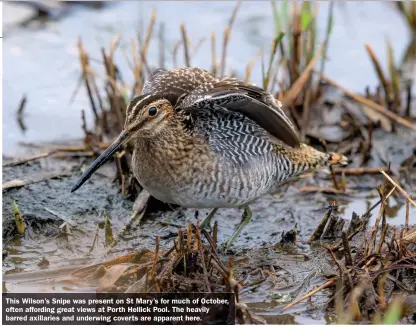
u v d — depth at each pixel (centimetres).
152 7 1912
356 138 1475
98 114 1542
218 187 1112
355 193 1341
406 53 1777
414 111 1580
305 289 1068
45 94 1602
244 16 1869
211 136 1109
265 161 1138
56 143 1454
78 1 1891
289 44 1571
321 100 1593
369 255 1052
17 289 1062
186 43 1541
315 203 1312
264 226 1247
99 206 1273
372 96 1593
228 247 1173
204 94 1060
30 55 1716
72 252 1158
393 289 1044
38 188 1302
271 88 1519
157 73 1201
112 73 1505
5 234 1190
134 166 1140
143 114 1083
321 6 1942
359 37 1827
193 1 1942
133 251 1152
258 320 992
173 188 1116
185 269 1043
